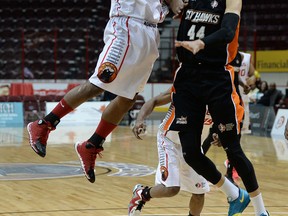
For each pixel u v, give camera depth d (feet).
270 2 89.45
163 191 18.60
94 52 85.92
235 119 17.31
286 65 83.46
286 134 20.20
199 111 17.42
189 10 17.62
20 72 83.10
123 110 15.39
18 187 27.30
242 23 84.79
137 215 19.52
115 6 15.19
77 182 28.91
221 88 17.13
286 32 86.79
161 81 84.28
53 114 14.75
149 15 15.06
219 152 42.96
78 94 14.70
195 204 19.85
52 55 84.79
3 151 41.96
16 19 86.99
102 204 23.41
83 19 87.56
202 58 17.11
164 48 85.92
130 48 14.82
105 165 35.27
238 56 25.61
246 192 18.57
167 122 18.17
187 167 18.94
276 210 22.80
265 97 64.95
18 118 71.05
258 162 37.55
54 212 21.76
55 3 89.15
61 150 42.65
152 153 41.57
